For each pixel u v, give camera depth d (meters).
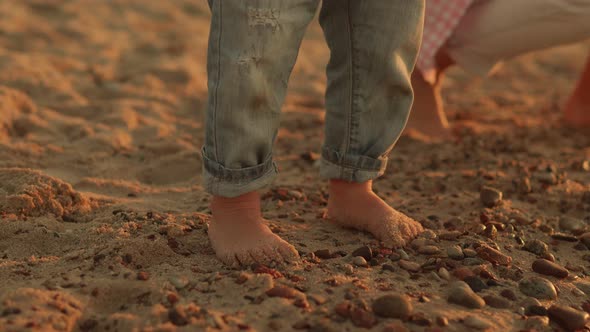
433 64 2.80
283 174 2.67
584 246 2.05
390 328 1.44
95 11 5.58
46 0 5.61
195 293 1.57
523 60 5.20
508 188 2.51
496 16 2.66
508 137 3.21
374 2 1.76
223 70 1.61
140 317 1.46
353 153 1.91
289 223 2.08
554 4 2.54
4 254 1.79
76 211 2.07
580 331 1.55
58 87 3.59
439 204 2.33
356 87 1.85
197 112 3.54
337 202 2.01
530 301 1.64
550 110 3.84
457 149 2.98
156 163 2.70
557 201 2.42
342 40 1.84
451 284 1.69
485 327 1.49
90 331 1.44
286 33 1.61
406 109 1.90
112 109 3.35
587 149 3.06
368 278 1.69
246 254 1.72
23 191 2.05
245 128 1.65
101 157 2.72
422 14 1.81
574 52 5.56
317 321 1.46
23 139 2.81
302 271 1.69
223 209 1.79
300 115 3.53
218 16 1.60
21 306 1.44
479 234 2.04
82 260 1.72
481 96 4.17
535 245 1.96
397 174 2.68
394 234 1.91
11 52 4.16
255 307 1.51
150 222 1.97
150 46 4.73
